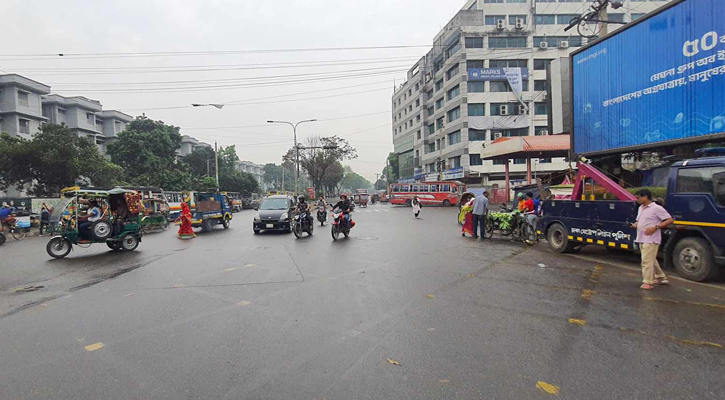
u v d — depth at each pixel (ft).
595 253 32.07
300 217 46.34
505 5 142.82
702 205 21.56
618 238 26.68
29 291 21.97
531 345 13.07
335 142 173.88
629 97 32.86
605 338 13.57
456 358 12.14
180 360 12.30
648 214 20.29
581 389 10.13
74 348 13.38
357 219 75.77
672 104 29.27
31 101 116.57
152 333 14.75
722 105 25.99
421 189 135.23
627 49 32.99
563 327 14.73
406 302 18.35
